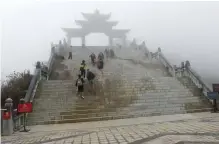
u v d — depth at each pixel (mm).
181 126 10117
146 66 27016
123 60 29266
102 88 17734
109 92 17078
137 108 15078
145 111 14797
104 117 13828
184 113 14859
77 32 48188
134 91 17344
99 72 22359
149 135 8359
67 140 8352
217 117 12789
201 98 16781
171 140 7293
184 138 7508
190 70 20359
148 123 11695
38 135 9961
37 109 14570
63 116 13852
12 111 11188
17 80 20984
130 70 24406
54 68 25484
